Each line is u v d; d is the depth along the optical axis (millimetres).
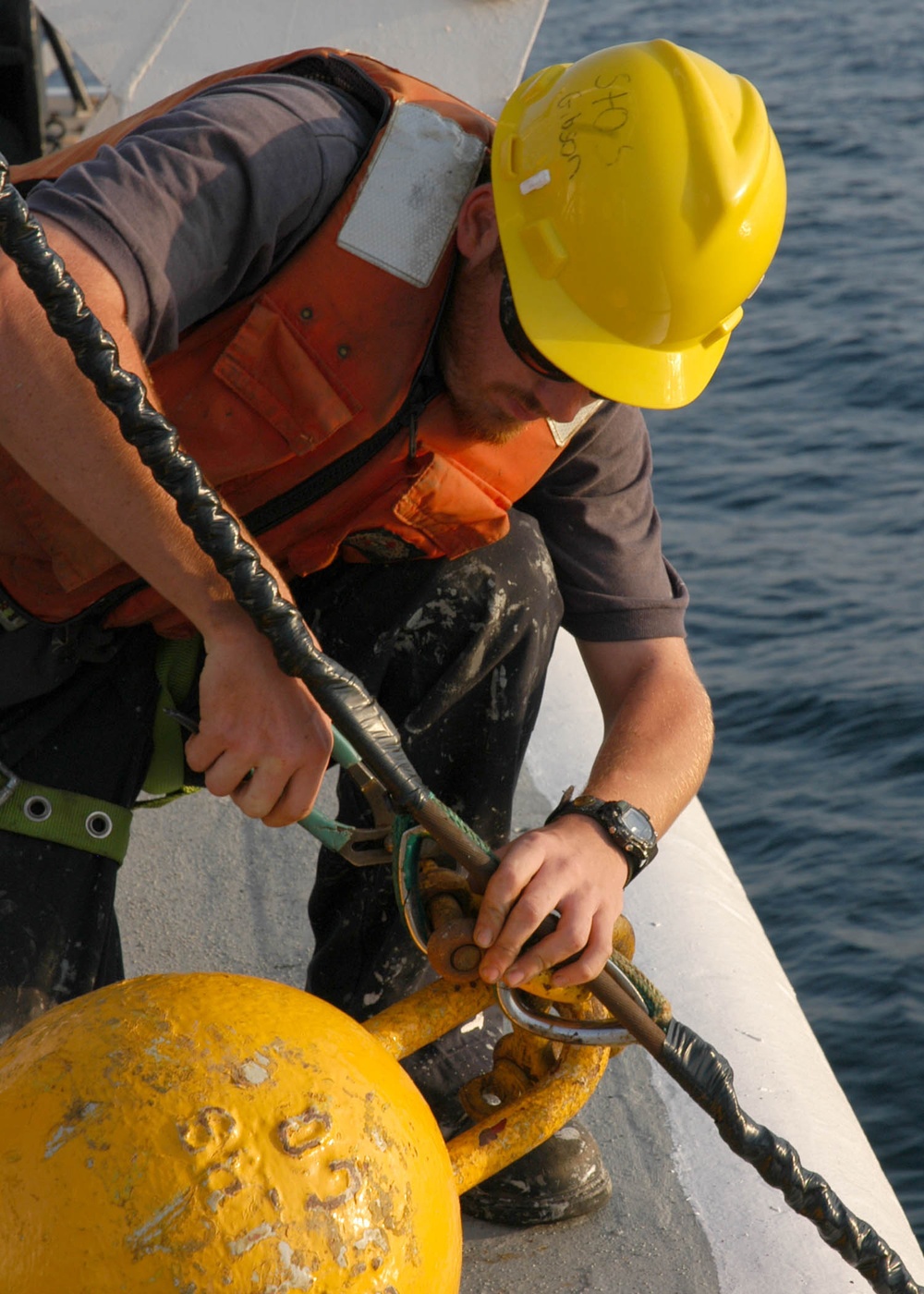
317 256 1863
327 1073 1496
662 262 1854
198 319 1870
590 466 2182
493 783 2133
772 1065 2361
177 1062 1463
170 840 2965
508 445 2023
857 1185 2184
